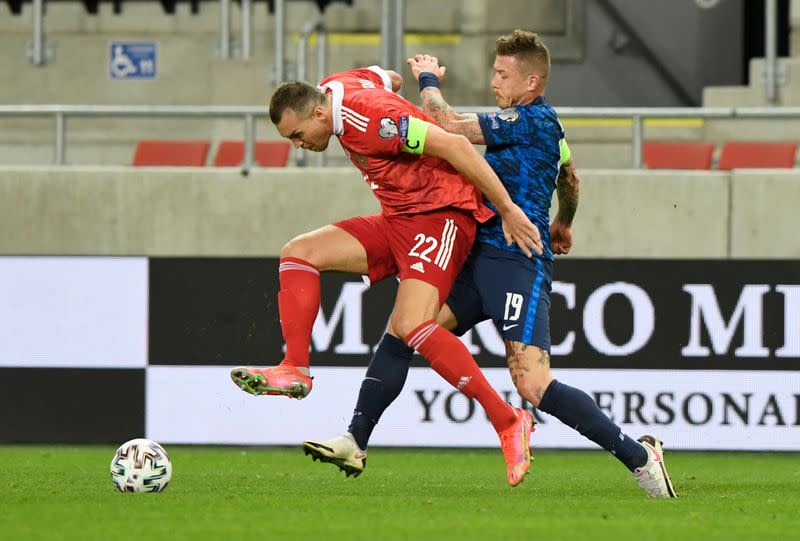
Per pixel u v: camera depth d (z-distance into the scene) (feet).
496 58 57.98
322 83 57.21
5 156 138.31
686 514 51.62
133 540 42.39
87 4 148.25
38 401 94.53
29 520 47.75
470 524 47.03
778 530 46.44
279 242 102.22
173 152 125.49
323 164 111.65
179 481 68.54
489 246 56.44
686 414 90.89
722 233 100.01
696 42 144.46
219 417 93.66
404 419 91.97
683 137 131.13
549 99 146.41
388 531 44.78
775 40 130.11
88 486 64.03
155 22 147.02
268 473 75.87
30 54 143.95
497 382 91.35
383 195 55.83
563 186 59.82
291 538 42.88
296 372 55.36
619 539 43.01
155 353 94.02
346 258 56.44
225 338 93.71
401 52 118.01
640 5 144.87
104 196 103.30
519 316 55.72
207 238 102.58
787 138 128.47
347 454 57.82
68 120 137.59
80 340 94.32
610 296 91.30
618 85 145.59
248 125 105.40
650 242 100.32
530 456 56.08
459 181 55.47
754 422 90.53
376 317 92.27
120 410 94.22
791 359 90.22
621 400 91.25
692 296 90.99
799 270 90.22
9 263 94.53
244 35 140.97
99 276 94.43
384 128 53.36
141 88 142.20
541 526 46.50
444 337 55.06
